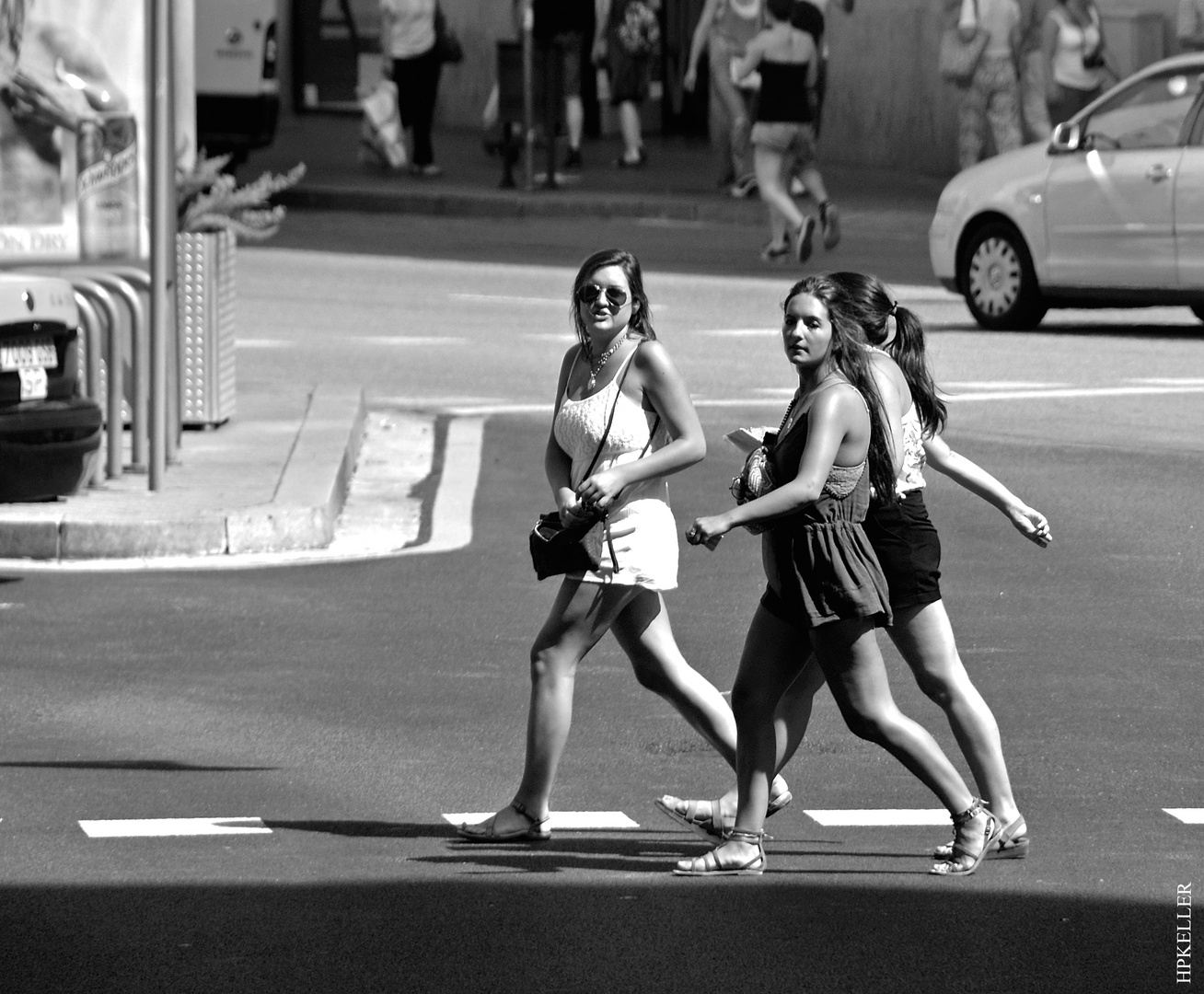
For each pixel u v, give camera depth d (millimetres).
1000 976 21766
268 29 113625
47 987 21422
